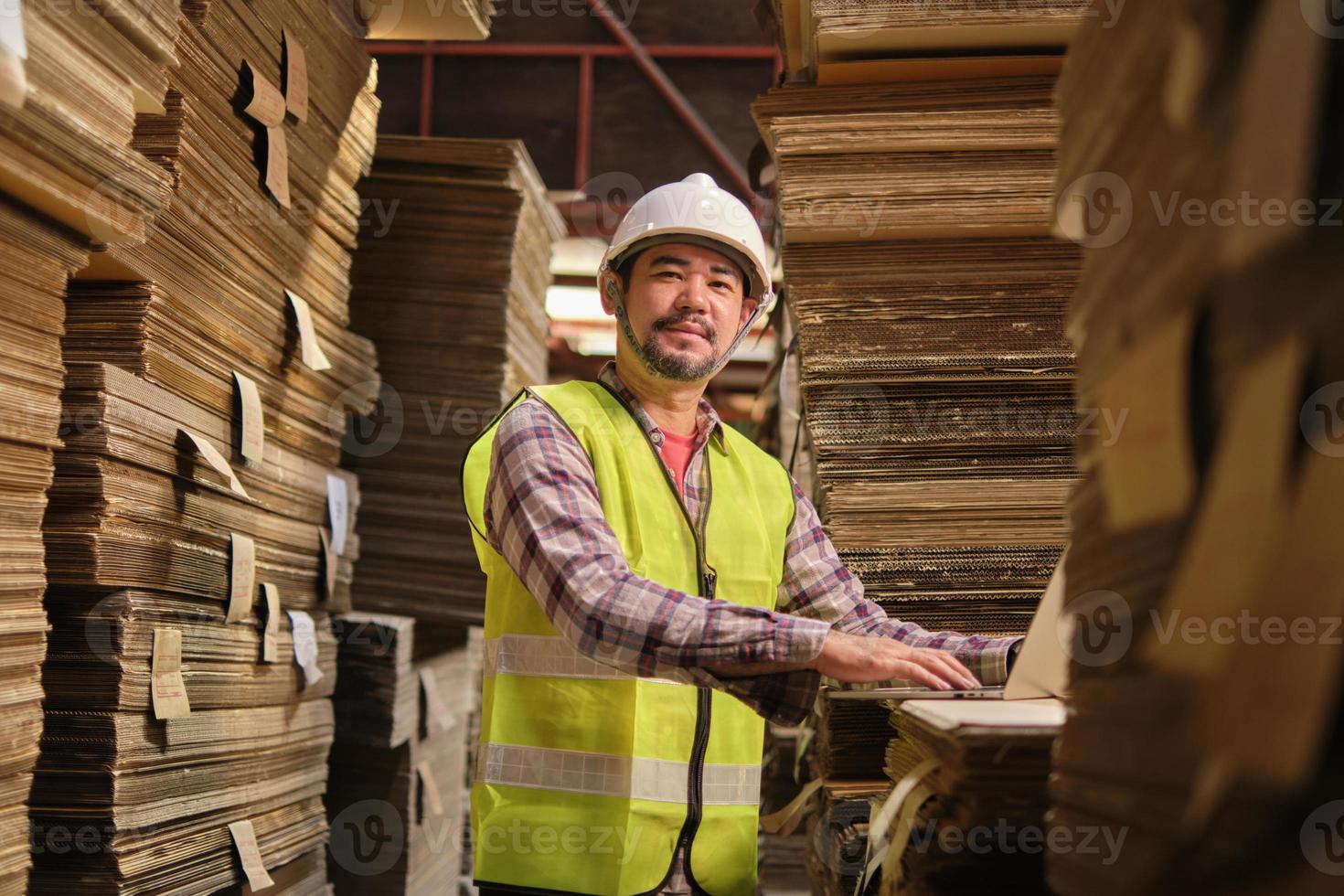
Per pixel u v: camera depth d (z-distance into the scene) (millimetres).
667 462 1836
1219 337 622
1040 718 1059
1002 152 2080
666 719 1682
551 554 1534
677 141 5504
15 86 1216
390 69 5594
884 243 2117
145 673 1781
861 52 2104
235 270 2076
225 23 1950
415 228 3156
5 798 1467
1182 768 622
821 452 2062
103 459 1674
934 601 2016
